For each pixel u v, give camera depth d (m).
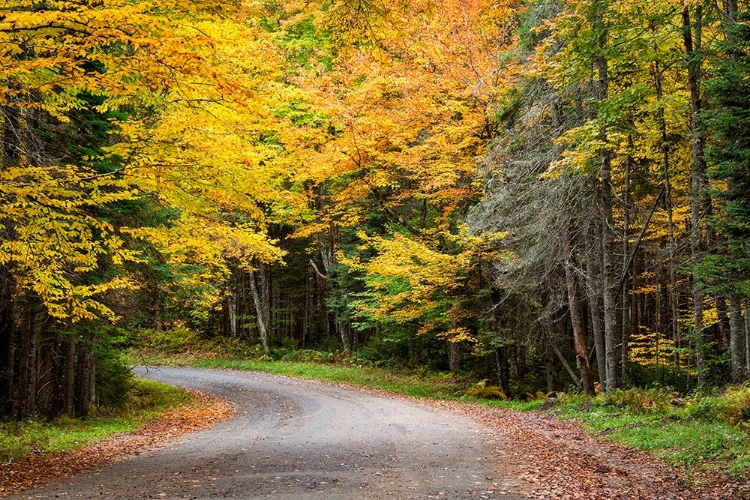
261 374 29.03
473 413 16.28
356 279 29.66
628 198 19.62
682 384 19.27
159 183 9.07
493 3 19.48
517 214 17.64
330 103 19.47
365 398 20.06
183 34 6.91
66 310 12.66
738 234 10.63
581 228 17.83
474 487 7.43
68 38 6.30
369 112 20.05
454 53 19.95
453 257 19.89
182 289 17.20
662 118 15.84
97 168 12.65
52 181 7.52
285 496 6.94
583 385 17.59
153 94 8.91
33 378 13.61
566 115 17.86
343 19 6.98
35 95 9.62
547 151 17.00
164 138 9.70
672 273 21.25
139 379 23.78
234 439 11.98
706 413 11.41
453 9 19.06
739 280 11.05
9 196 7.98
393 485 7.52
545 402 17.14
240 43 9.23
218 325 39.75
